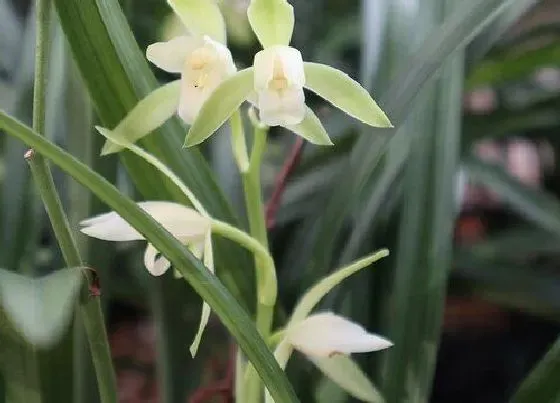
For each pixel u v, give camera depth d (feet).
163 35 1.42
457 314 2.21
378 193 1.25
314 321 1.00
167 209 0.97
